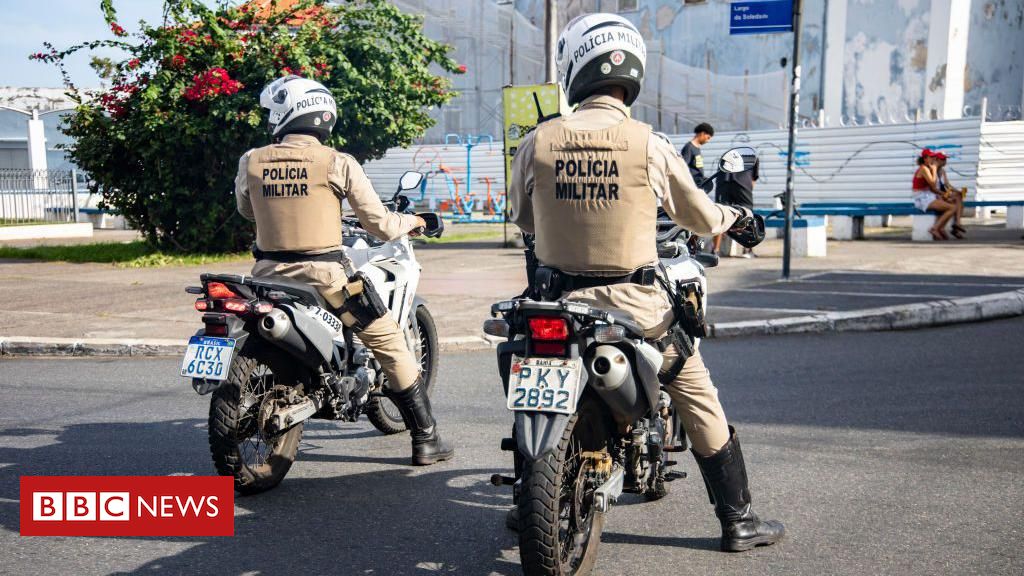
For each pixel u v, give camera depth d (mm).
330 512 4211
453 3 30125
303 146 4410
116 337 8258
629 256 3174
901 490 4375
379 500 4375
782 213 14273
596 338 3033
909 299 9500
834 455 4926
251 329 4258
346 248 4852
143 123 14602
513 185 3395
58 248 16875
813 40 25766
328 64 15312
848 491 4367
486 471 4812
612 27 3254
